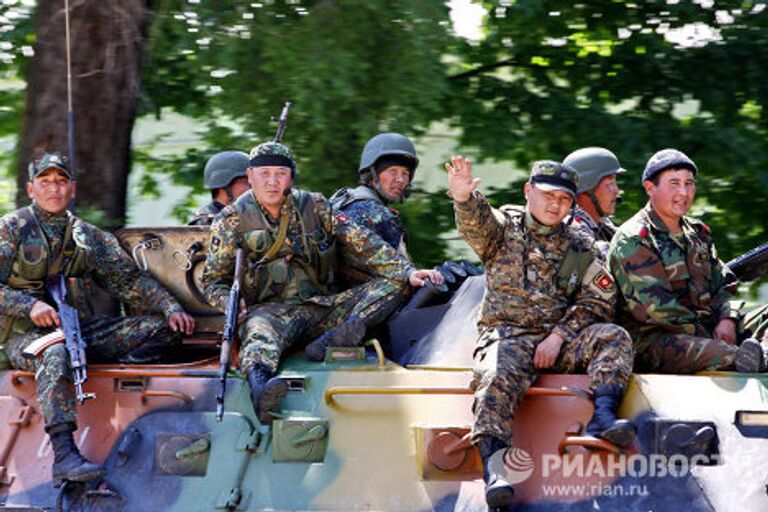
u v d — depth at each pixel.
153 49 20.69
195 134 22.55
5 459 13.84
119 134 19.81
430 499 12.95
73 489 13.44
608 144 21.62
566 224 14.04
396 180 16.94
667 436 12.90
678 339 14.20
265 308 14.84
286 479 13.20
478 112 22.03
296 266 15.13
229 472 13.34
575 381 13.54
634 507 12.68
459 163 13.34
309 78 19.66
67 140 19.53
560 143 21.89
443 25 20.25
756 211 22.25
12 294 14.61
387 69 19.89
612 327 13.52
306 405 13.70
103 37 19.59
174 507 13.18
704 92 22.08
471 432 13.08
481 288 14.79
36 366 14.13
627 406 13.28
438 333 14.79
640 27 22.05
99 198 19.61
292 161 15.03
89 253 15.23
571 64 22.47
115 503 13.30
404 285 15.27
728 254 22.50
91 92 19.55
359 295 15.23
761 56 21.97
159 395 13.98
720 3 21.95
